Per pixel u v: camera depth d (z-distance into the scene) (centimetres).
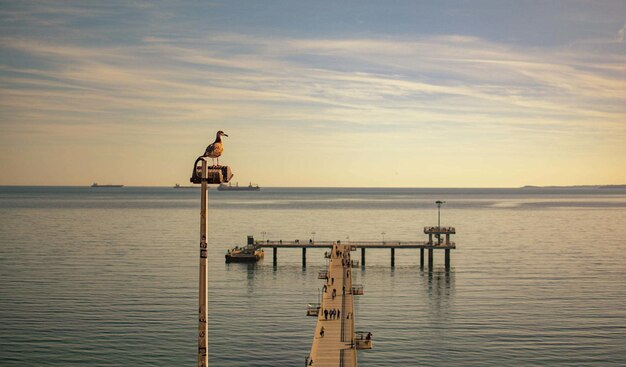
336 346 6531
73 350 7144
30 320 8381
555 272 12838
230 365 6800
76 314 8731
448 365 6831
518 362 6900
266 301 9944
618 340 7656
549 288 11019
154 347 7300
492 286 11294
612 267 13488
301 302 9894
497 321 8594
